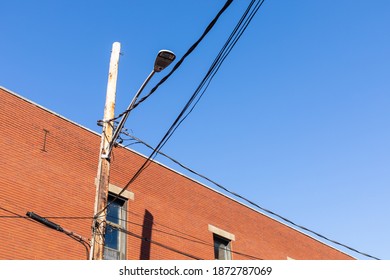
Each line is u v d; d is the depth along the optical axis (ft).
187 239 61.72
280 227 81.41
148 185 60.70
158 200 60.90
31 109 52.08
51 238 46.78
